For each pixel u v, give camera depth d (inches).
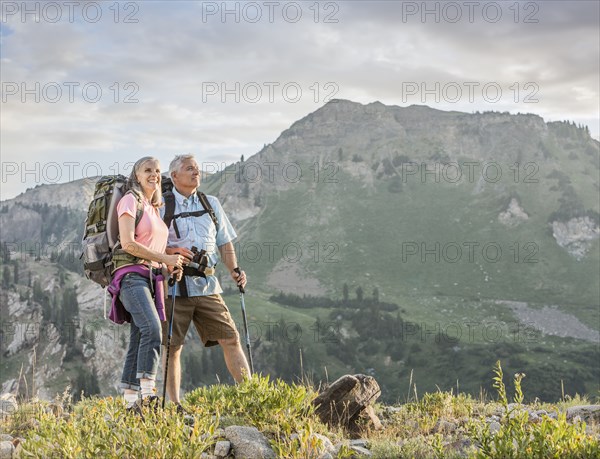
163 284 276.4
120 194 253.3
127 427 214.5
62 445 203.6
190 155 294.4
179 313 285.1
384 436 270.2
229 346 296.5
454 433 281.4
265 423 245.3
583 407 316.5
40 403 292.2
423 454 241.6
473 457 205.9
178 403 262.7
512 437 205.8
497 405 334.3
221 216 302.0
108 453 198.7
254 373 273.0
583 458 195.6
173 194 291.6
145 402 238.2
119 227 245.4
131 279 247.3
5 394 295.7
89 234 251.6
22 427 266.4
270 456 219.5
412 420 307.4
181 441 202.7
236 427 230.7
